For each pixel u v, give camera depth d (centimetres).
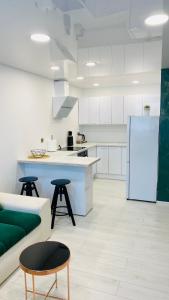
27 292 212
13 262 235
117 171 599
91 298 206
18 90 396
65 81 504
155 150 424
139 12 169
